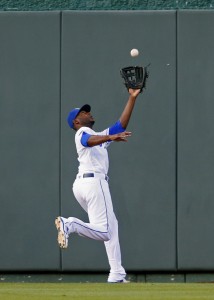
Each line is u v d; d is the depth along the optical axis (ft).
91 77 113.70
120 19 113.91
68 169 113.39
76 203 113.09
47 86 114.11
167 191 112.57
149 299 74.13
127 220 112.78
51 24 114.21
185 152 112.68
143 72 99.40
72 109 113.60
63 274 114.93
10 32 114.52
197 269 112.27
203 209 112.47
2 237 114.11
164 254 112.57
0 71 114.52
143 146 112.88
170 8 116.57
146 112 112.98
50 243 113.50
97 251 113.29
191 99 112.78
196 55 113.09
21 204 113.91
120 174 112.98
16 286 93.45
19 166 114.01
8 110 114.21
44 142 113.80
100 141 97.30
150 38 113.50
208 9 114.62
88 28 114.11
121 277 102.37
